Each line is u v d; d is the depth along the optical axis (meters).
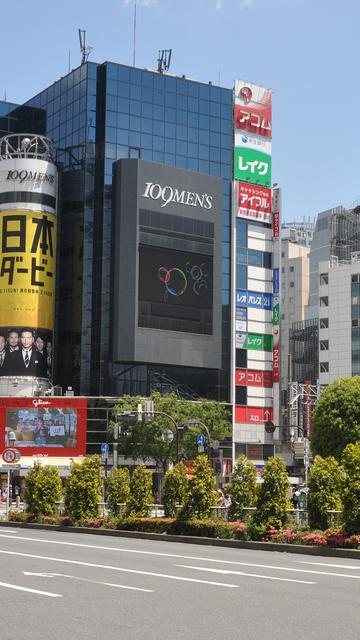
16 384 87.75
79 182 96.69
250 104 105.75
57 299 96.69
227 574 19.77
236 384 99.31
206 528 33.00
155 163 94.06
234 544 30.58
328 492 29.75
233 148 104.25
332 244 139.50
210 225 97.06
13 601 15.20
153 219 93.25
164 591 16.56
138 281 91.62
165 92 101.31
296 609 14.16
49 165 91.44
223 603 14.89
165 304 93.06
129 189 92.81
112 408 85.81
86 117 97.31
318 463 30.34
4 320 88.69
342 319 124.62
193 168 101.81
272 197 105.25
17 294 88.44
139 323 91.19
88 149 96.75
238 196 102.81
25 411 87.38
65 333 95.62
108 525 39.38
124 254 91.88
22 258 88.81
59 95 102.19
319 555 26.42
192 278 95.06
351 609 14.15
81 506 42.34
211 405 81.31
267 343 102.69
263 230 104.38
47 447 87.31
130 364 93.06
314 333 144.00
